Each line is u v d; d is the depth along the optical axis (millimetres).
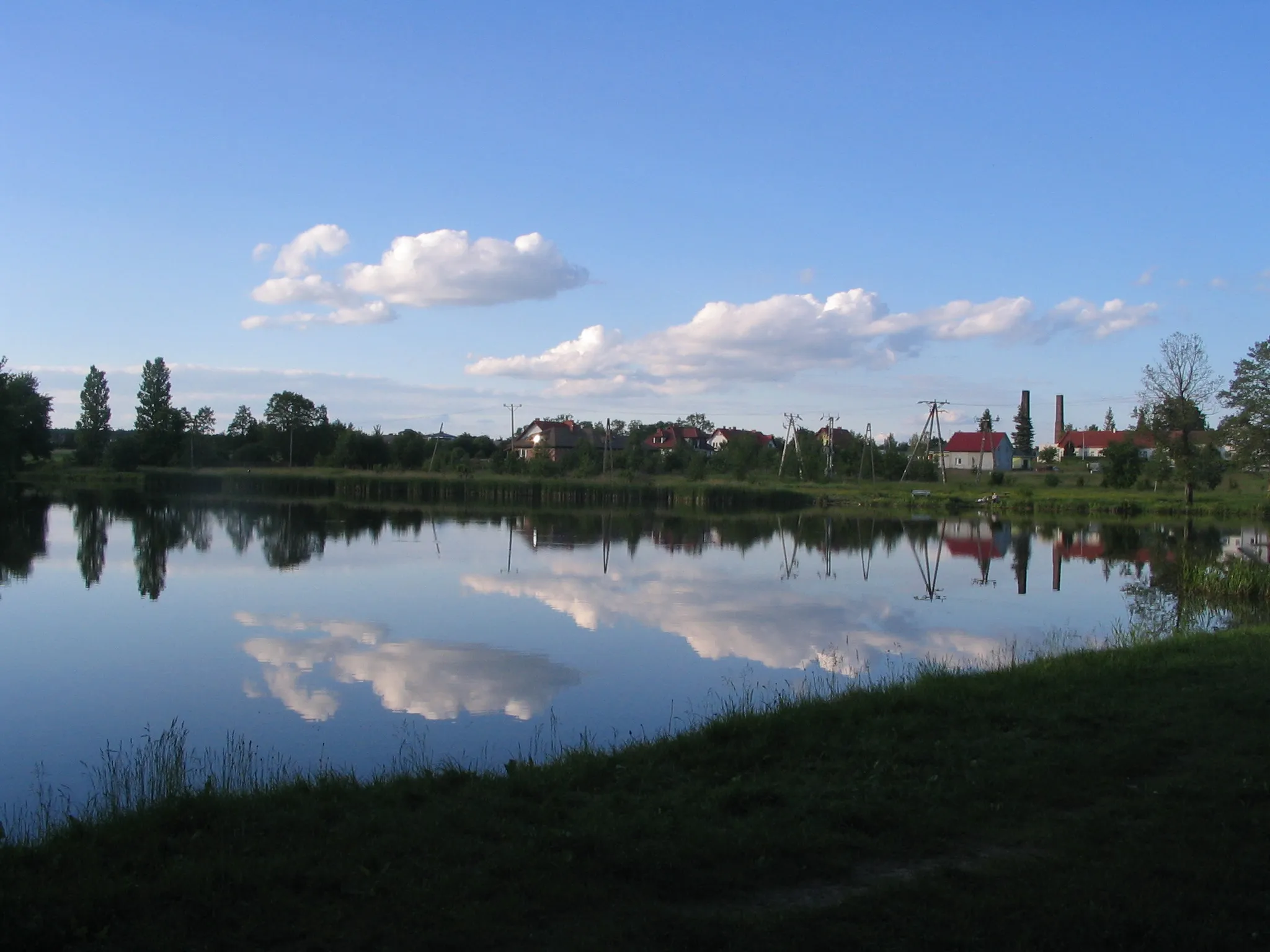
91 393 122188
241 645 22547
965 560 43531
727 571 38156
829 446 113625
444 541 48938
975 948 6152
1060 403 171500
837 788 9367
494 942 6312
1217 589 30734
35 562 38750
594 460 102062
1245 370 65312
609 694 17828
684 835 8047
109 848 7754
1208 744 10805
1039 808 8867
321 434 127250
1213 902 6668
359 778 12406
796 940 6258
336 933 6379
